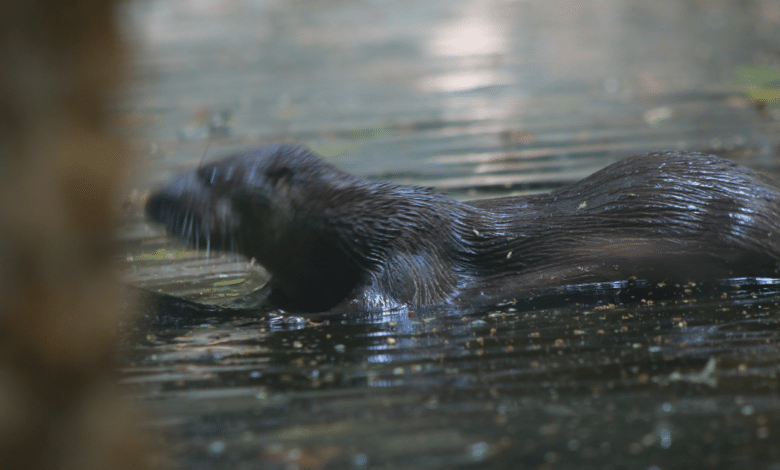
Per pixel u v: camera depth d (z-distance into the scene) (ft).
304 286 33.99
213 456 16.99
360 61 103.09
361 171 52.44
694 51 95.35
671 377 20.80
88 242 8.01
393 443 17.31
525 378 21.44
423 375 22.26
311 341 26.68
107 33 7.81
